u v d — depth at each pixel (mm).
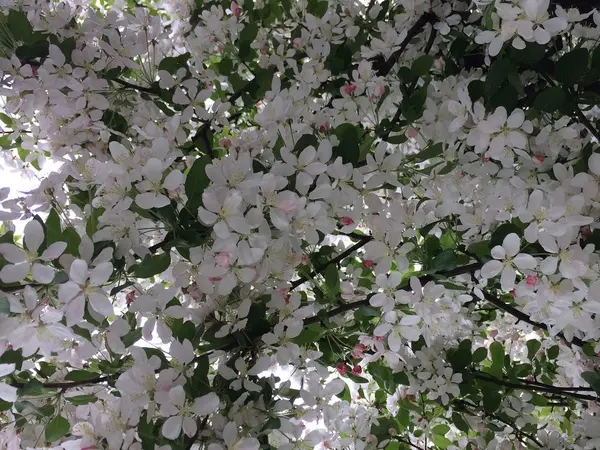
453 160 706
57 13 675
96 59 693
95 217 565
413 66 686
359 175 602
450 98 694
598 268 568
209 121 761
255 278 581
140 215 561
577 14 610
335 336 745
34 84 638
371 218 644
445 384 755
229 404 573
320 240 657
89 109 678
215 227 515
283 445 589
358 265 781
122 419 531
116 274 559
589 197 577
